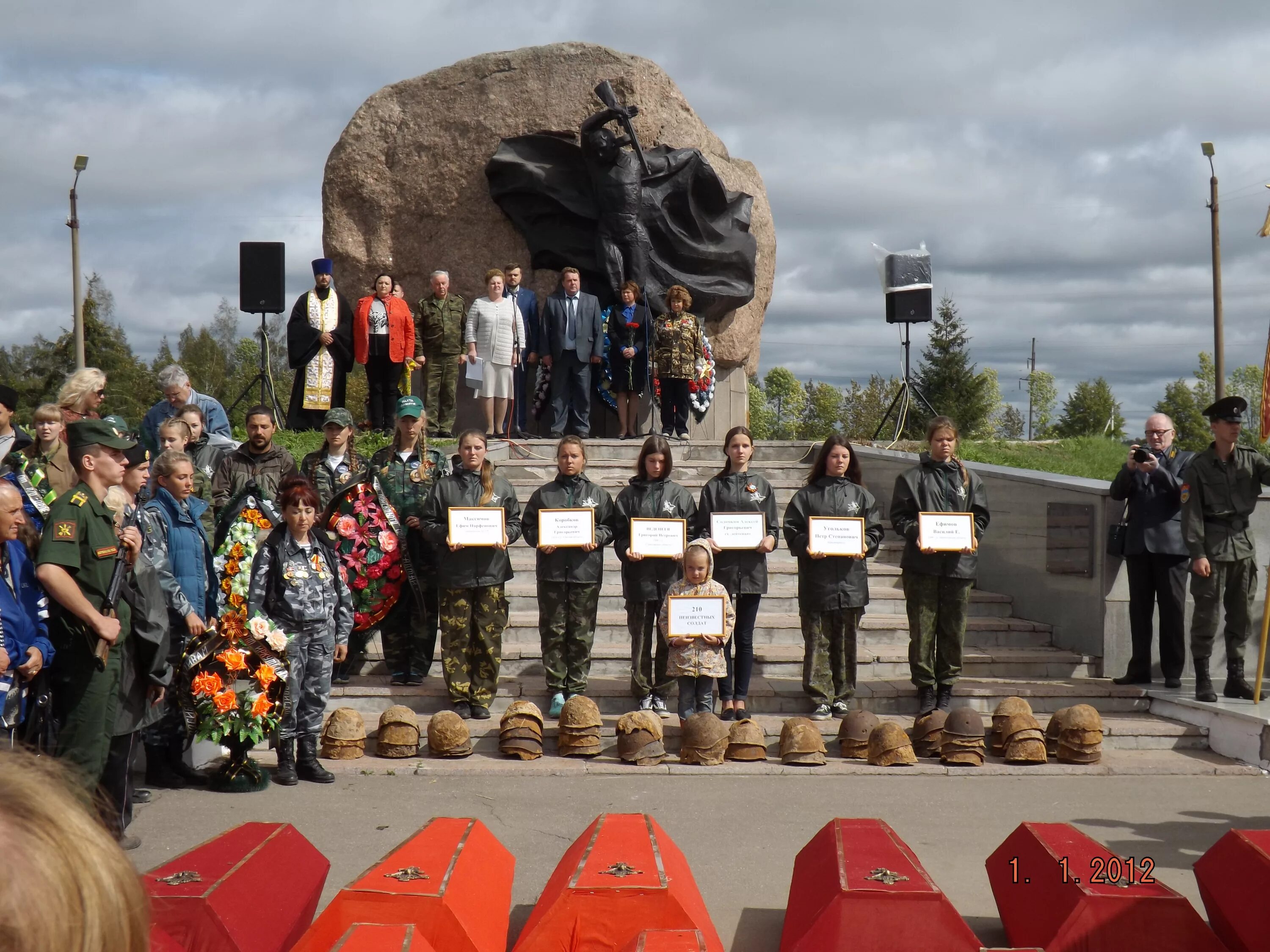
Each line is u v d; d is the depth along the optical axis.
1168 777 7.48
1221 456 8.66
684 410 14.49
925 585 8.55
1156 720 8.63
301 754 7.21
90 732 5.59
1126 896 3.54
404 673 8.99
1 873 0.91
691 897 3.54
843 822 4.15
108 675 5.66
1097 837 6.05
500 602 8.42
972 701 8.88
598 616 10.22
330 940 3.28
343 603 7.50
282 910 3.50
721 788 7.08
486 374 14.70
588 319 14.59
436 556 8.82
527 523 8.66
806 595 8.55
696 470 13.53
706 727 7.61
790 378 78.44
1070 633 10.05
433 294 15.27
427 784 7.14
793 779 7.31
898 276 16.11
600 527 8.57
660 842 3.82
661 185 15.93
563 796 6.87
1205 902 4.02
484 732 8.01
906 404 16.06
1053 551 10.31
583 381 14.59
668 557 8.41
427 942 3.04
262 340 17.44
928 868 5.48
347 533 8.78
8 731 5.34
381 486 9.06
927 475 8.78
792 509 8.72
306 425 16.19
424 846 3.83
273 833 3.86
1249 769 7.62
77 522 5.57
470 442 8.50
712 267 16.28
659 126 16.70
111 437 5.78
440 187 16.58
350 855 5.64
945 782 7.28
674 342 14.15
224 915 3.14
